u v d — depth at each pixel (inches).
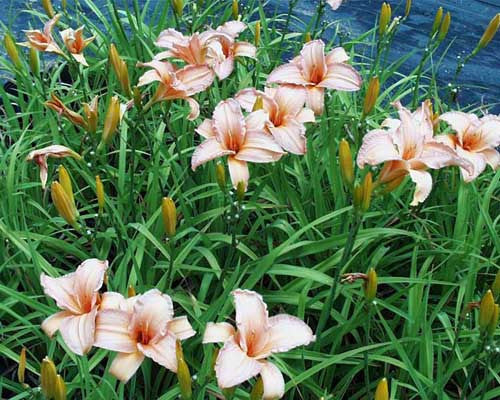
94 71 83.5
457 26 111.0
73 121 61.1
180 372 45.6
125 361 47.3
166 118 64.9
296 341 48.1
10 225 64.5
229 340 46.8
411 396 59.6
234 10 73.6
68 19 79.1
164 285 60.6
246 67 78.0
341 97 76.3
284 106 61.1
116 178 71.0
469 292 61.4
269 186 69.8
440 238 65.3
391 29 75.6
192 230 63.3
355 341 63.2
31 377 59.9
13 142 76.1
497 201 71.9
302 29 98.6
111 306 48.7
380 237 64.7
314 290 64.3
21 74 72.9
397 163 55.4
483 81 98.1
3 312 59.9
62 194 53.8
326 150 69.7
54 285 48.7
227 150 56.9
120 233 62.2
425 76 89.3
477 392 59.2
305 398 58.6
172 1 73.8
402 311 60.5
